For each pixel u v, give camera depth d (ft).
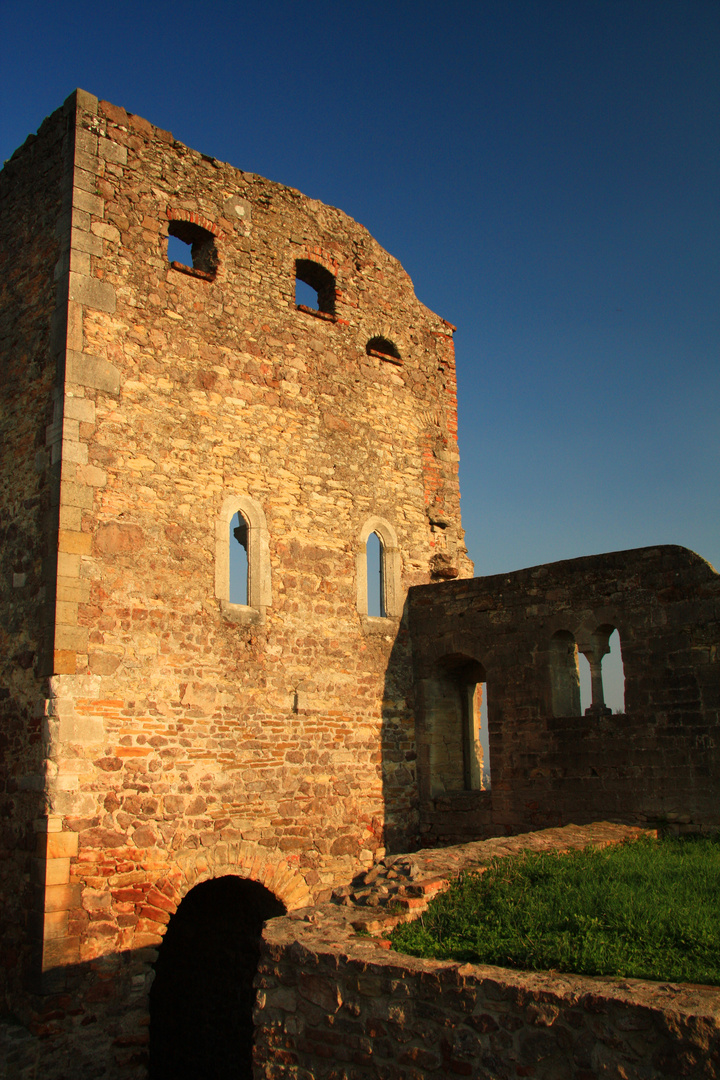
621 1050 14.99
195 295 39.32
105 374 35.35
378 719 42.50
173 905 33.04
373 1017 18.24
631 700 36.88
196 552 36.88
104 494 34.37
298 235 44.60
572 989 16.01
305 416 42.75
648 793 35.78
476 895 23.07
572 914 20.34
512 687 40.96
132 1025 30.99
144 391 36.50
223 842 35.24
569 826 34.24
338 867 39.19
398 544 45.73
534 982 16.55
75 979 29.99
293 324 43.21
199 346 38.91
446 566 47.52
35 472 34.68
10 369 37.24
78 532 33.27
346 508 43.65
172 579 35.81
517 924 20.33
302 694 39.50
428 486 48.19
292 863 37.50
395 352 48.65
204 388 38.73
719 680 34.55
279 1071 19.51
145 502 35.58
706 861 26.50
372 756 41.75
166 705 34.55
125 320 36.47
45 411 34.78
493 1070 16.34
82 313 35.04
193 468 37.58
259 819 36.65
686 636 35.70
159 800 33.55
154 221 38.45
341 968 19.01
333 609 41.81
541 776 39.24
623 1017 15.10
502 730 40.93
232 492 38.83
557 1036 15.74
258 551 39.29
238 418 39.78
